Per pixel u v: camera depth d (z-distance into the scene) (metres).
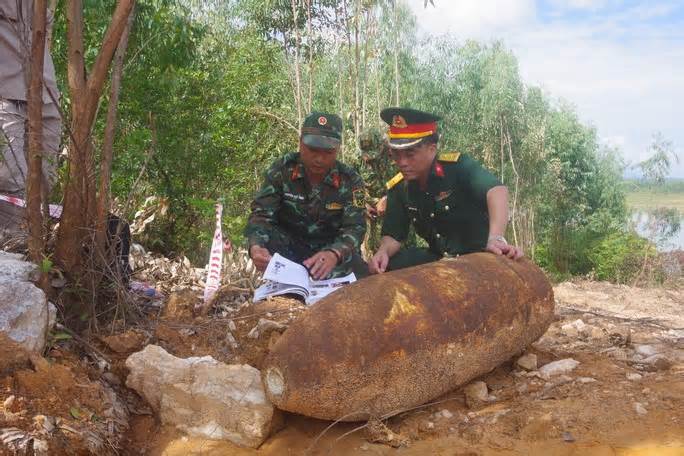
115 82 3.50
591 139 21.23
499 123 15.69
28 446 2.38
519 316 3.25
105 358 3.20
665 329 4.70
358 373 2.67
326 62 12.49
